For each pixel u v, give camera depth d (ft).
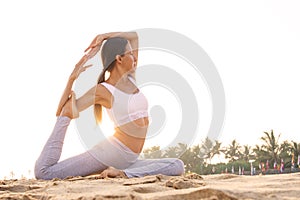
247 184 13.73
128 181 14.73
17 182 15.96
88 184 14.28
